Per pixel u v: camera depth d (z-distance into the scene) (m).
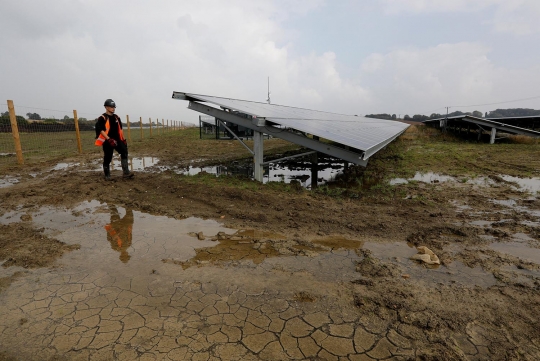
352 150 5.87
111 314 2.42
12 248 3.55
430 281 2.98
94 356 1.99
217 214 5.00
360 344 2.14
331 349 2.09
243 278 3.01
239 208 5.25
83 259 3.36
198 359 1.97
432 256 3.45
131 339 2.15
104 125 6.68
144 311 2.47
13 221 4.49
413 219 4.77
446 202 5.73
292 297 2.70
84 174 7.90
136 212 5.06
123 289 2.78
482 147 16.11
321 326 2.32
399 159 11.94
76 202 5.52
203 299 2.65
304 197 5.99
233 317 2.41
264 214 4.95
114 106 6.77
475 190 6.68
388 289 2.83
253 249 3.69
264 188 6.64
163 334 2.21
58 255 3.43
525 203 5.62
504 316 2.45
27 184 6.64
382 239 4.03
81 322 2.32
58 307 2.50
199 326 2.30
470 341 2.18
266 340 2.16
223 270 3.17
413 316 2.44
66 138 19.42
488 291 2.80
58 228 4.26
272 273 3.12
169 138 22.22
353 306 2.58
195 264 3.29
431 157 12.30
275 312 2.48
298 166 10.52
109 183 6.86
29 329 2.24
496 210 5.23
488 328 2.31
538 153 13.14
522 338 2.20
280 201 5.64
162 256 3.47
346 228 4.39
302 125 6.25
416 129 37.06
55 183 6.75
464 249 3.72
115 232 4.17
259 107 8.84
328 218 4.78
